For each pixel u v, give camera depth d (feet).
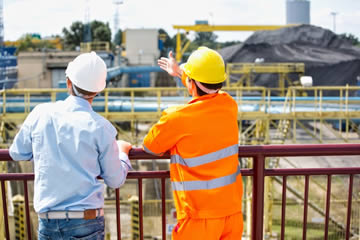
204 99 7.77
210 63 7.61
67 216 7.42
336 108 56.44
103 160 7.48
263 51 123.95
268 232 45.03
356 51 122.11
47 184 7.36
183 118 7.58
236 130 8.08
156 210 50.06
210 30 142.82
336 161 74.43
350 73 117.80
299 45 123.34
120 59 145.79
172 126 7.60
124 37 209.05
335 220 46.14
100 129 7.35
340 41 122.93
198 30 142.92
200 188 7.75
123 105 57.31
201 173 7.74
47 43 268.00
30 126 7.56
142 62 183.11
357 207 48.91
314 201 51.57
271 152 9.21
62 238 7.54
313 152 9.23
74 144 7.25
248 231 45.14
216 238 7.98
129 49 184.34
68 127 7.28
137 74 174.81
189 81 7.97
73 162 7.32
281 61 123.03
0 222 9.63
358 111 51.83
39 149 7.39
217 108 7.73
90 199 7.50
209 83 7.64
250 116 51.98
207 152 7.68
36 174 7.48
